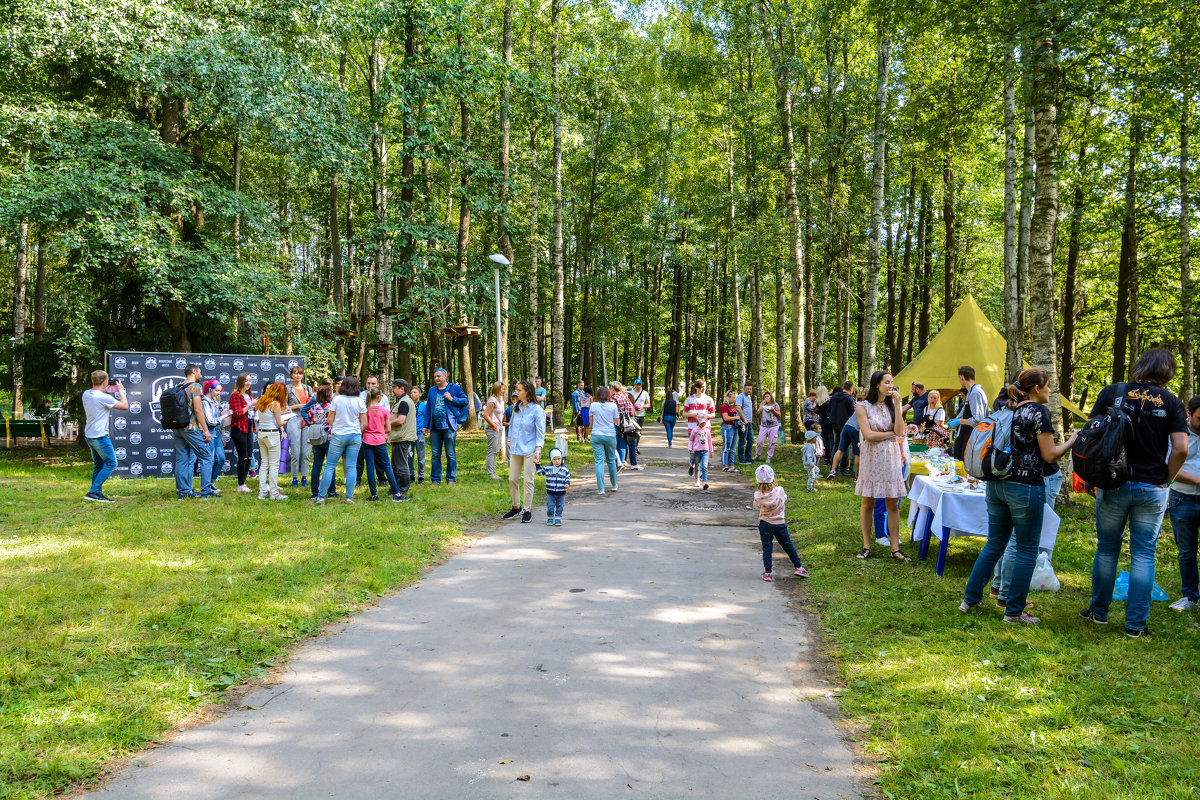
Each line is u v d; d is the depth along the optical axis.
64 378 16.59
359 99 20.17
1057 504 9.55
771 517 6.52
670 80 23.20
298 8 15.68
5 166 14.91
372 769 3.23
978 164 23.42
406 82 18.45
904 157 16.61
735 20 19.95
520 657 4.64
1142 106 9.34
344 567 6.59
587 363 35.72
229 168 24.34
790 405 19.67
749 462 15.79
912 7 10.65
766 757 3.39
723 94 22.52
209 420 10.70
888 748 3.47
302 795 3.01
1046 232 9.34
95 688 3.90
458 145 19.67
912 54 15.73
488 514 9.72
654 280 43.91
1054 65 8.89
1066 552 7.24
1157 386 4.96
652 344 46.53
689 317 48.50
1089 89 9.12
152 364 13.15
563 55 24.22
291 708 3.88
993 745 3.44
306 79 15.84
